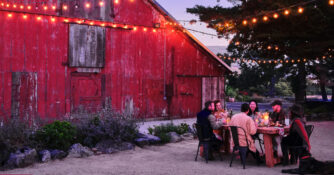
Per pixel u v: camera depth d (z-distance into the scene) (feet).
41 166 22.86
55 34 44.98
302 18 41.19
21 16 42.45
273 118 27.58
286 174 20.86
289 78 100.22
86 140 28.76
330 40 45.09
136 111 52.85
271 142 23.39
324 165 20.79
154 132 36.76
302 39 48.11
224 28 48.26
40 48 43.83
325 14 42.96
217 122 25.48
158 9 55.62
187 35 59.31
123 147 29.14
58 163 23.81
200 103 62.49
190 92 60.85
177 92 58.80
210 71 64.18
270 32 47.11
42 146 25.71
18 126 26.02
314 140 34.71
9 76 41.52
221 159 25.35
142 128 44.09
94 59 48.08
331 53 50.96
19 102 42.11
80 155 26.05
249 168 22.68
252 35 50.01
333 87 88.99
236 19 42.80
